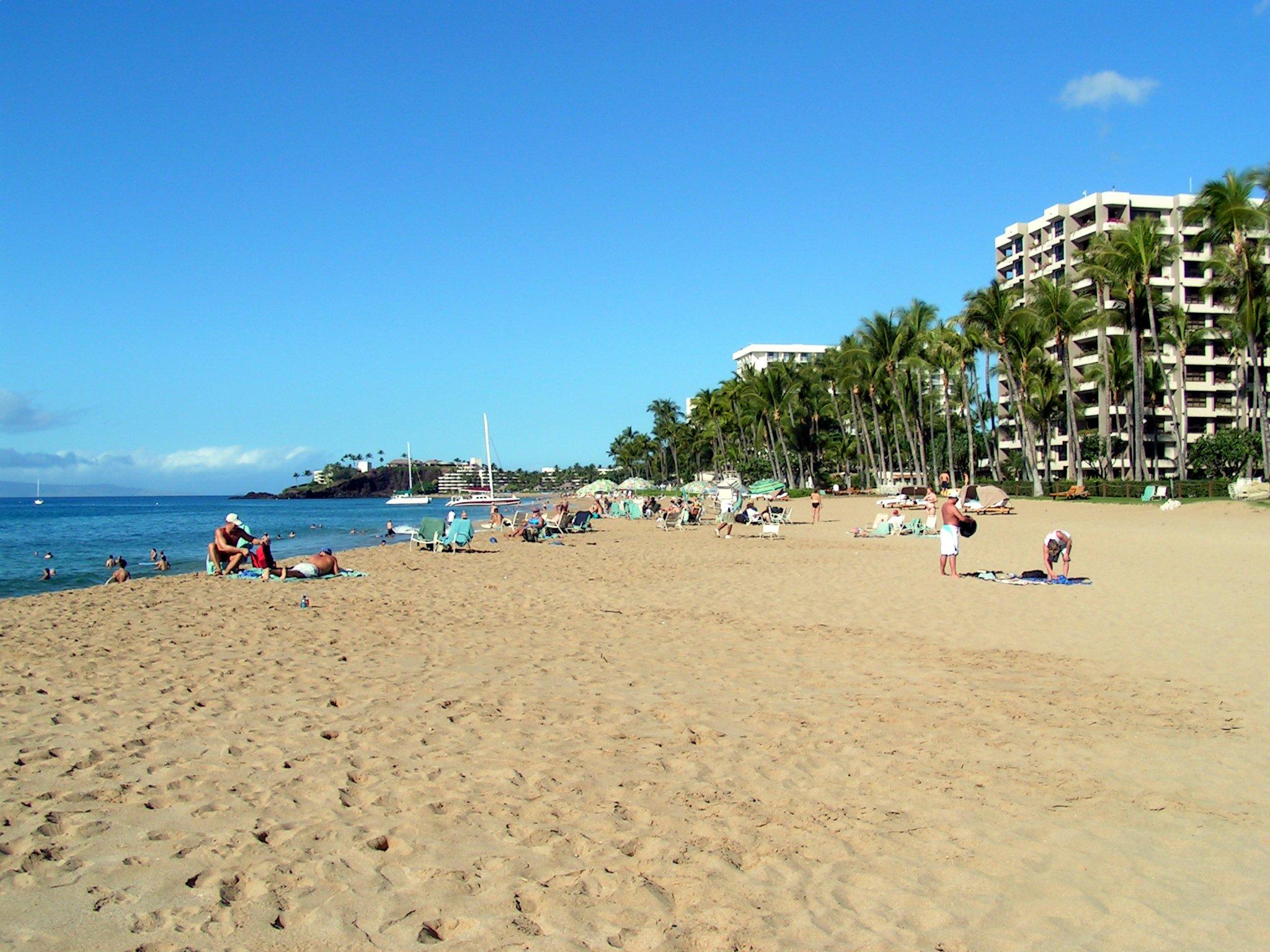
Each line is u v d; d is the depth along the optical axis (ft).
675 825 15.23
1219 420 237.04
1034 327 178.19
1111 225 231.30
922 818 15.71
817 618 38.78
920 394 222.89
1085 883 13.28
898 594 46.39
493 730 20.98
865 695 24.56
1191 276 233.96
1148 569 56.80
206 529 173.37
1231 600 42.45
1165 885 13.23
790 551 78.84
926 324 216.74
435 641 33.32
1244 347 163.22
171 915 11.64
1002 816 15.87
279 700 23.86
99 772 17.65
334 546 114.11
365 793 16.53
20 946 10.73
